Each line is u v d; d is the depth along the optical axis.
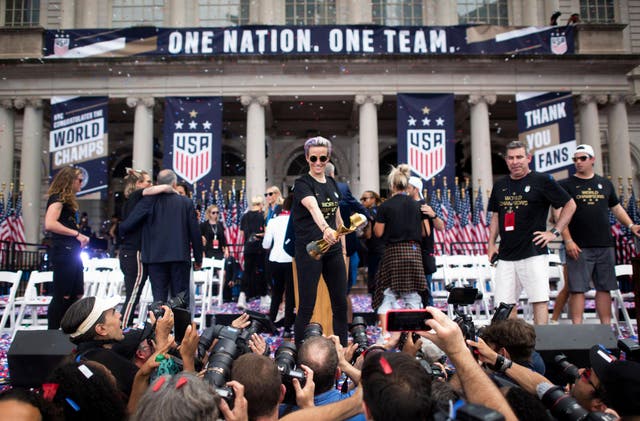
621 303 7.21
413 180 7.29
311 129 22.73
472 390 1.88
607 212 6.05
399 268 5.58
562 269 8.45
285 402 2.59
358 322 3.42
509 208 5.50
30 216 17.34
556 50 17.59
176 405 1.62
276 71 17.69
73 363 2.17
